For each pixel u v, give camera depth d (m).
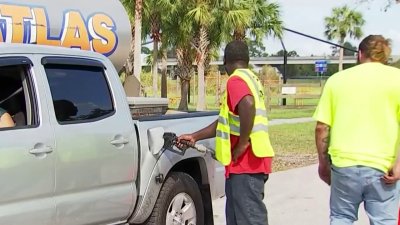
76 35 6.25
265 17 29.67
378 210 4.35
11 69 4.38
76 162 4.50
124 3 20.91
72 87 4.69
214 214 7.43
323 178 4.65
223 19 24.27
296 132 18.95
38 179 4.21
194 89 40.81
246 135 4.66
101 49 6.58
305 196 8.46
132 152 5.02
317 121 4.50
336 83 4.39
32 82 4.38
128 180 5.00
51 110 4.42
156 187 5.24
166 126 5.48
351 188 4.33
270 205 7.88
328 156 4.52
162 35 27.61
